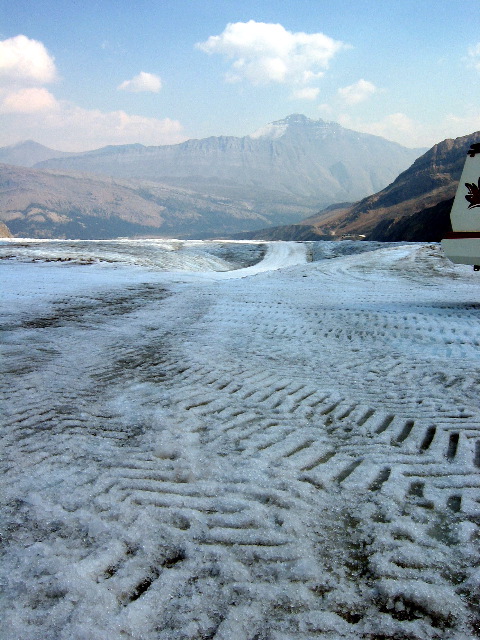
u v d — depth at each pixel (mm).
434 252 24328
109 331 8328
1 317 9250
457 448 3617
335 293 13359
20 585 2154
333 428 4105
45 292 13078
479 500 2883
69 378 5512
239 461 3438
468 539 2496
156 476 3205
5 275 17594
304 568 2289
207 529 2604
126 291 13695
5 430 3967
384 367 6082
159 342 7512
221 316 9828
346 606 2068
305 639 1886
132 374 5738
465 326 8477
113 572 2264
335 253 46094
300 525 2646
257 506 2836
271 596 2117
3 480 3125
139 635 1907
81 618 1969
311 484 3109
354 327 8641
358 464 3393
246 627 1949
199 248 50562
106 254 29828
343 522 2689
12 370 5734
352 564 2338
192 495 2959
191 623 1966
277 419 4305
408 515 2738
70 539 2500
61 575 2213
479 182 9781
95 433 3934
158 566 2318
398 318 9359
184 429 4031
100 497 2908
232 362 6332
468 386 5207
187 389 5160
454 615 2012
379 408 4574
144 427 4070
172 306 11133
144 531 2582
